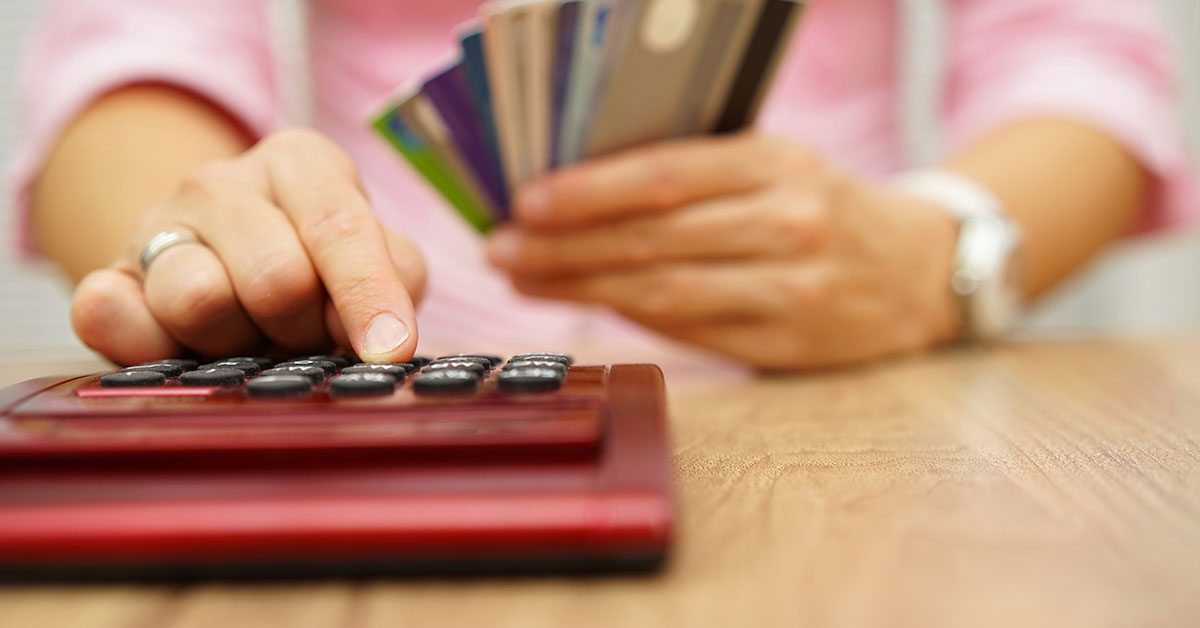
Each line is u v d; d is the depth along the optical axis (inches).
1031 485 12.4
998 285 31.0
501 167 25.6
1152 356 29.9
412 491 9.4
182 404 11.8
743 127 26.5
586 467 9.9
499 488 9.4
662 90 24.1
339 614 8.5
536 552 9.1
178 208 18.1
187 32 35.6
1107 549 9.7
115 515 9.1
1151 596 8.4
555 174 25.7
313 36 45.2
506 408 11.2
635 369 14.9
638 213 26.2
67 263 31.8
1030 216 35.8
